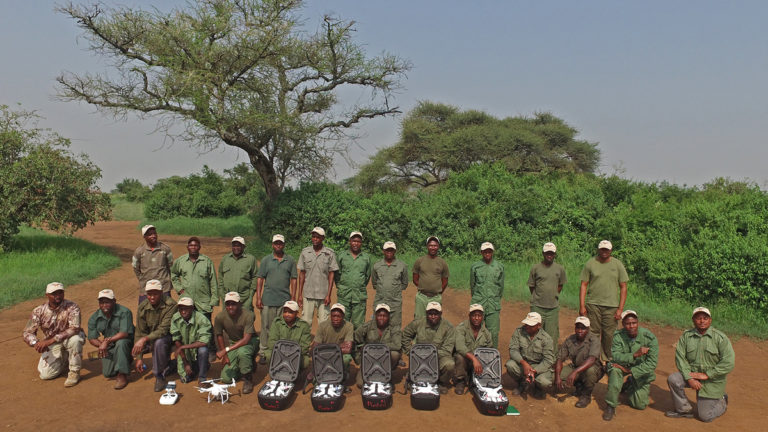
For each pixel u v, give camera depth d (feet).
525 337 22.59
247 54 64.28
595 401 21.93
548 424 19.38
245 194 149.69
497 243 57.36
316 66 71.36
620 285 25.18
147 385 22.61
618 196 69.05
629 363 20.38
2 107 53.21
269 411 20.10
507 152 136.98
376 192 68.85
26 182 52.54
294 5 64.13
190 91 60.70
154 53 63.16
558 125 154.20
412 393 20.44
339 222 63.62
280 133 69.15
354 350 23.71
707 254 38.01
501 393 20.74
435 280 26.21
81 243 65.10
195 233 101.40
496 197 63.10
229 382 22.80
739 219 44.14
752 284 35.96
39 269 46.57
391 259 26.35
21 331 30.07
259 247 65.31
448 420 19.47
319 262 26.68
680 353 20.24
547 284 25.08
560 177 94.89
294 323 23.08
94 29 61.05
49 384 22.36
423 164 151.43
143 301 25.13
